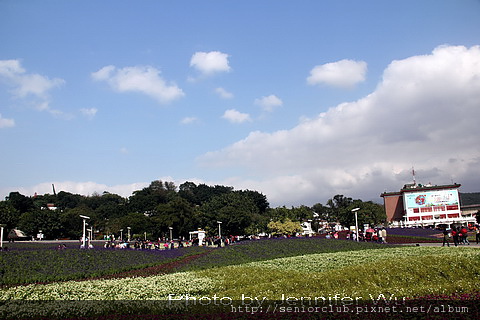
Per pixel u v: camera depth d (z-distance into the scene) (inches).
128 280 1036.5
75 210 5285.4
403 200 4945.9
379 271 876.0
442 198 4699.8
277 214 4293.8
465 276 842.8
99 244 3041.3
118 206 6953.7
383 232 2117.4
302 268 1142.3
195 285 921.5
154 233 4534.9
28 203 6048.2
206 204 4741.6
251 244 1828.2
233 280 962.1
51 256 1416.1
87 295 851.4
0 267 1213.1
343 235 3147.1
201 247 2389.3
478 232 1825.8
